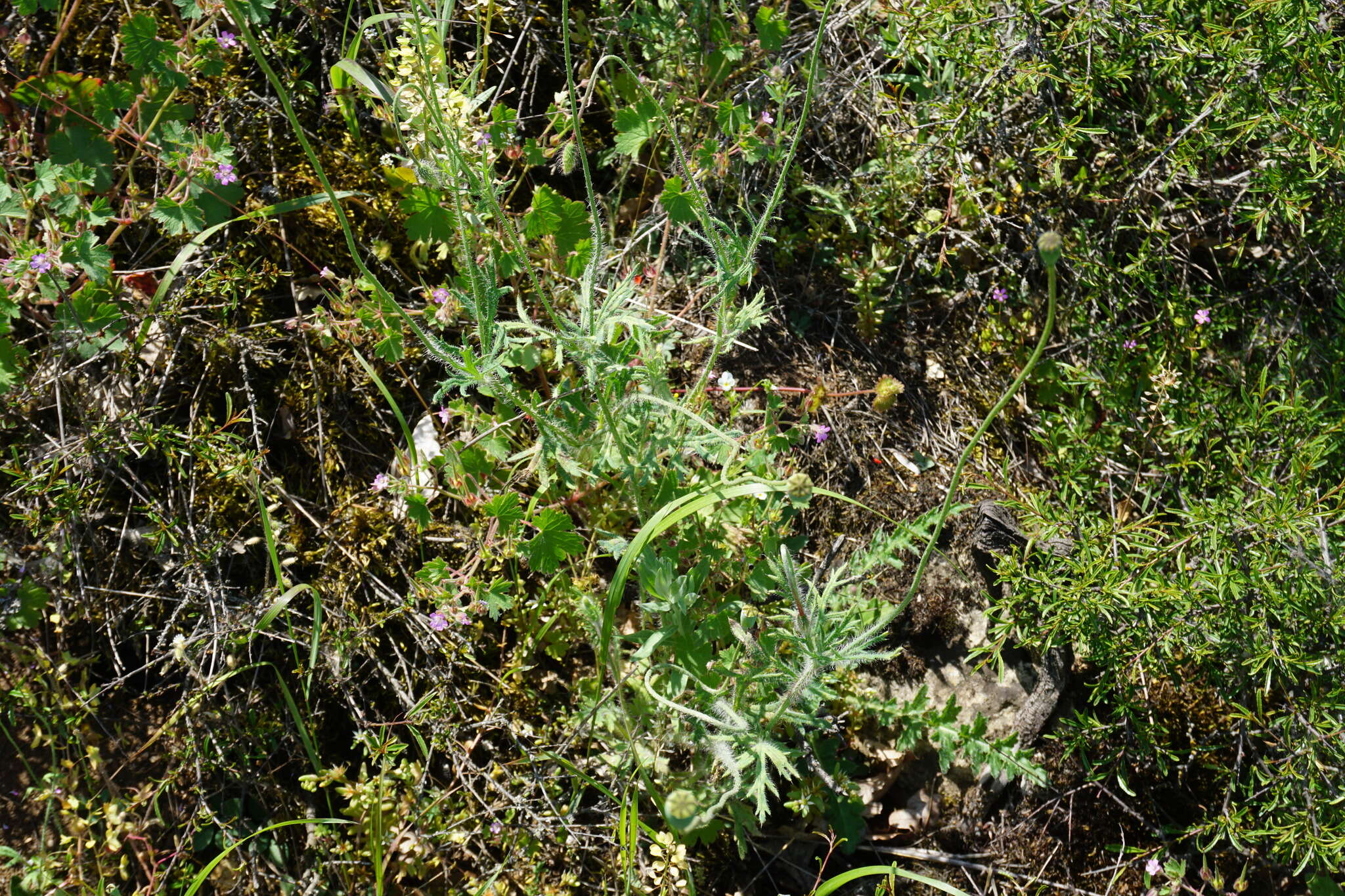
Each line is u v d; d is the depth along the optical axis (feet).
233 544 9.15
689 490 8.39
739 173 11.12
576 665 9.63
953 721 9.30
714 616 8.30
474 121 9.25
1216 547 9.13
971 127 11.18
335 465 9.71
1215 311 11.60
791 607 8.79
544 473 9.14
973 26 10.97
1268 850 9.74
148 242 9.83
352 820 8.86
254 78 10.30
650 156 11.41
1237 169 11.80
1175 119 11.51
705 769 8.75
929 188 11.96
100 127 9.14
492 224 9.61
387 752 8.54
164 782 8.29
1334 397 10.57
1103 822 9.88
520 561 9.64
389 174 10.02
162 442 9.16
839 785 9.32
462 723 9.02
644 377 8.62
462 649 9.11
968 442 11.19
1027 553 9.62
